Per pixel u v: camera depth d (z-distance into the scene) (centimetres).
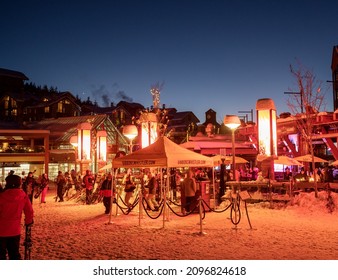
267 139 1930
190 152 1452
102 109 6353
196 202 1608
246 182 1916
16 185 677
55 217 1656
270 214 1574
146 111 3400
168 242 1072
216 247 1001
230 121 1995
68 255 923
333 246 999
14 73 5953
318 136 2656
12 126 4894
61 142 4653
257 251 951
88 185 2234
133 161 1416
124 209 1814
